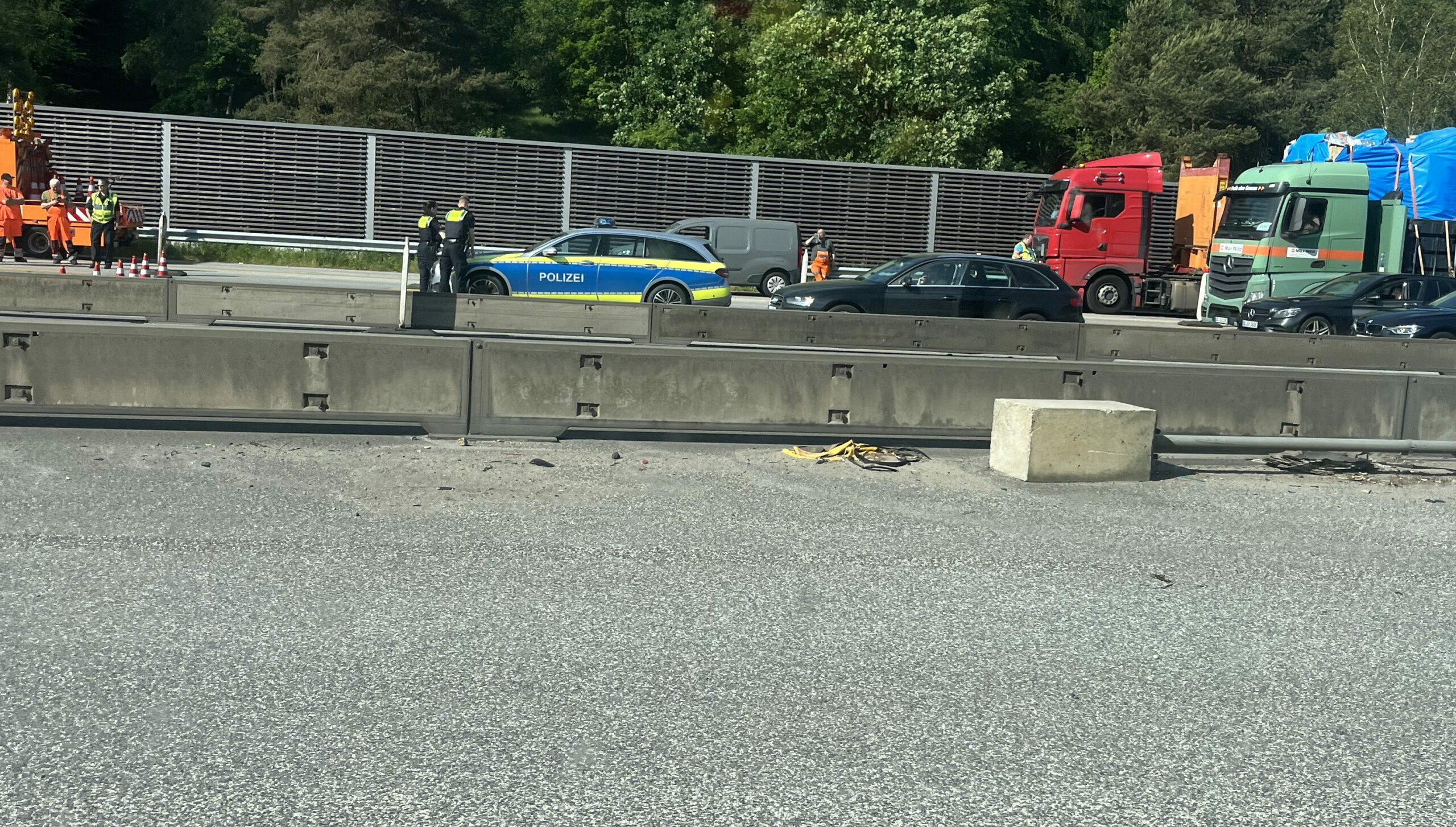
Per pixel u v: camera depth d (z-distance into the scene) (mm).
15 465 8586
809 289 20797
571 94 69125
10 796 3902
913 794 4156
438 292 20750
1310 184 26141
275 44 55906
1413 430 11875
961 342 18953
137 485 8203
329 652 5281
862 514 8234
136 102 66688
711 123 54375
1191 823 4035
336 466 9047
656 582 6500
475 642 5488
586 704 4820
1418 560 7633
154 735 4391
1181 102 58875
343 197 36188
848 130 49625
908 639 5754
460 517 7730
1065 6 69500
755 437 11000
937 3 51812
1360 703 5168
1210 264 27984
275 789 4008
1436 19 51500
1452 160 26172
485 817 3875
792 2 59312
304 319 19172
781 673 5250
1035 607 6340
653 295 22531
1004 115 51219
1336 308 23531
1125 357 19203
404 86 53562
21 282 18641
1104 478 9633
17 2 54000
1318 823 4070
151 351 10086
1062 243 30312
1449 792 4336
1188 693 5207
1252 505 9055
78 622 5527
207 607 5805
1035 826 3969
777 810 3998
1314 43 63281
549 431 10516
